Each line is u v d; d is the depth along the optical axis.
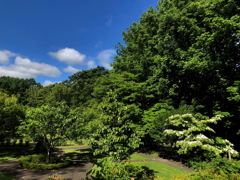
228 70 13.48
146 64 20.17
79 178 9.38
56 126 11.84
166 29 16.33
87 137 13.21
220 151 9.30
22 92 58.34
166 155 15.45
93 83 57.19
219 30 11.43
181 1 16.50
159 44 16.53
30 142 24.28
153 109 17.48
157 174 9.79
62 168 11.53
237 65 13.42
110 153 6.76
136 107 16.20
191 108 14.02
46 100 47.56
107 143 7.32
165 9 19.28
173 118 11.78
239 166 8.22
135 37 24.09
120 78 20.38
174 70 16.69
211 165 8.97
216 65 11.95
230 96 12.61
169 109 17.39
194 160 11.34
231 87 11.15
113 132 7.07
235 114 13.36
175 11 15.81
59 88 48.75
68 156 15.62
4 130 16.22
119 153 6.70
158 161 13.48
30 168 11.06
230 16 11.97
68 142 22.70
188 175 8.20
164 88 17.64
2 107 15.75
